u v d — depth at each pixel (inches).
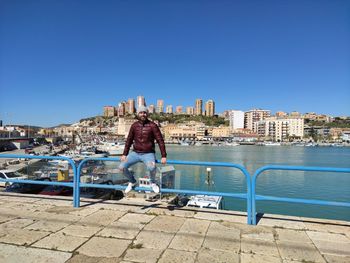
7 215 221.3
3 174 860.6
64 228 193.9
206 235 184.1
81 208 242.2
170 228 195.6
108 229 192.7
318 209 1033.5
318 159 3230.8
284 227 201.5
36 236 179.3
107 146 3742.6
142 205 252.4
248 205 207.6
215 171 1927.9
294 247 168.4
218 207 895.1
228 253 159.2
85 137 6412.4
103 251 159.5
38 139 5447.8
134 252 158.7
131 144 225.1
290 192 1316.4
